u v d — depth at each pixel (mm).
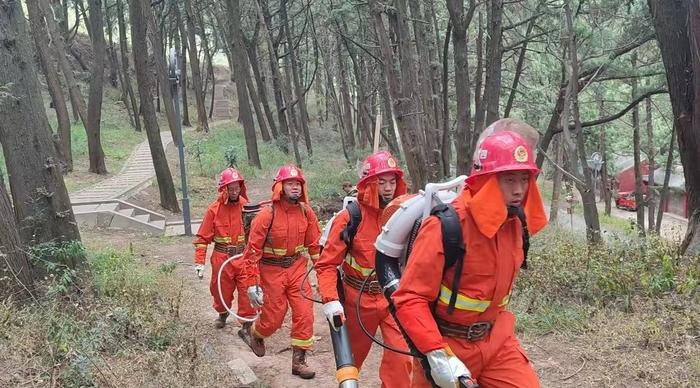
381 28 10930
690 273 6883
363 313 4512
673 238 9555
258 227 5504
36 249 6070
